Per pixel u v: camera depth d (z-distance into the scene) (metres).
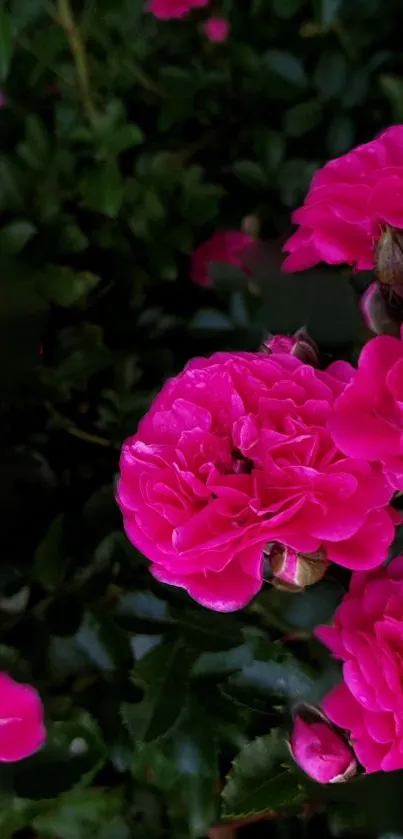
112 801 0.29
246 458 0.23
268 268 0.28
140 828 0.29
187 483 0.22
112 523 0.29
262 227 0.34
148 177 0.34
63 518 0.29
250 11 0.36
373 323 0.25
